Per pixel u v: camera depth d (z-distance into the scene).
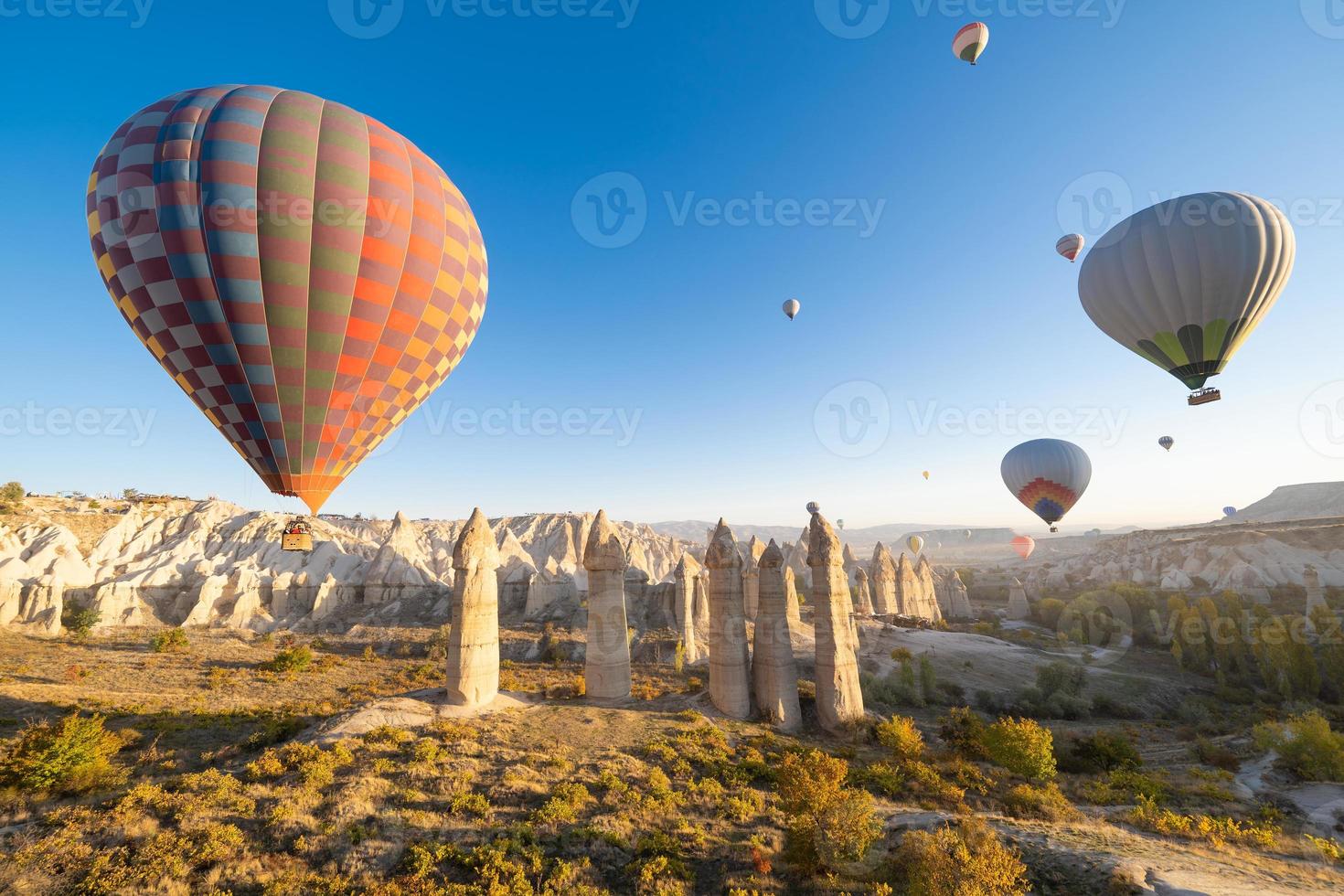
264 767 22.86
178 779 22.08
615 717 30.95
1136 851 18.05
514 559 91.38
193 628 69.38
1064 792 27.25
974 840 17.48
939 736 36.62
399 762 23.84
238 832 18.02
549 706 32.25
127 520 92.69
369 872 16.73
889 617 89.31
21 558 72.62
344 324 23.11
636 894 16.78
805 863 18.34
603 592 35.47
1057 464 60.16
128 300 22.81
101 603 68.44
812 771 20.36
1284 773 31.91
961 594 110.62
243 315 21.95
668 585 79.12
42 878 15.90
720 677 33.78
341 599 79.31
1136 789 27.38
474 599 31.55
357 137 23.86
